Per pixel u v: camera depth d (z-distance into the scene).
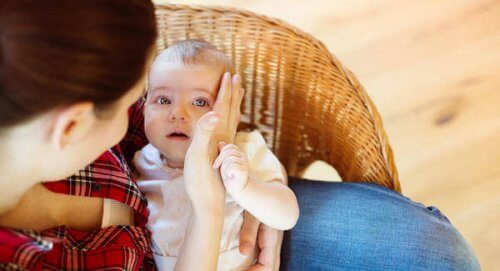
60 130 0.55
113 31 0.52
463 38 1.98
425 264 1.00
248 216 0.99
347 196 1.08
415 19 2.03
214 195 0.84
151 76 0.99
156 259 0.94
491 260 1.55
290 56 1.06
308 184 1.13
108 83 0.54
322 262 1.04
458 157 1.73
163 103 0.98
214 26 1.07
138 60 0.56
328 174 1.72
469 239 1.58
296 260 1.05
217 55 1.00
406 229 1.03
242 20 1.04
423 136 1.77
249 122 1.20
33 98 0.51
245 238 0.97
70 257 0.75
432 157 1.73
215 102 0.93
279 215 0.94
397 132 1.78
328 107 1.10
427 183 1.68
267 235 1.00
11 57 0.49
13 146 0.57
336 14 2.03
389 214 1.05
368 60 1.93
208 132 0.82
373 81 1.88
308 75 1.07
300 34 1.02
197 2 1.97
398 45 1.97
